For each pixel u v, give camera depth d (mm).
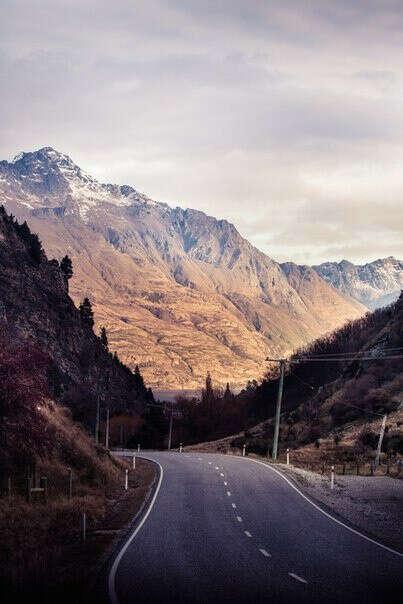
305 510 38156
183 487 48594
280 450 95938
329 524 33344
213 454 88375
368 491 49062
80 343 156625
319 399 116562
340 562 24109
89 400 134500
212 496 43688
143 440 141125
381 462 72812
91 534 29953
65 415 59531
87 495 40469
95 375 152250
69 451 46906
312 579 21344
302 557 24969
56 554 24625
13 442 37625
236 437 123562
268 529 31484
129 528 31531
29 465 38875
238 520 34125
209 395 160125
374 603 18234
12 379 35844
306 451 84500
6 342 37156
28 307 141750
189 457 80750
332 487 49781
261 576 21734
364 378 103500
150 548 26469
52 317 149625
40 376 37281
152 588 19797
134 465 66250
